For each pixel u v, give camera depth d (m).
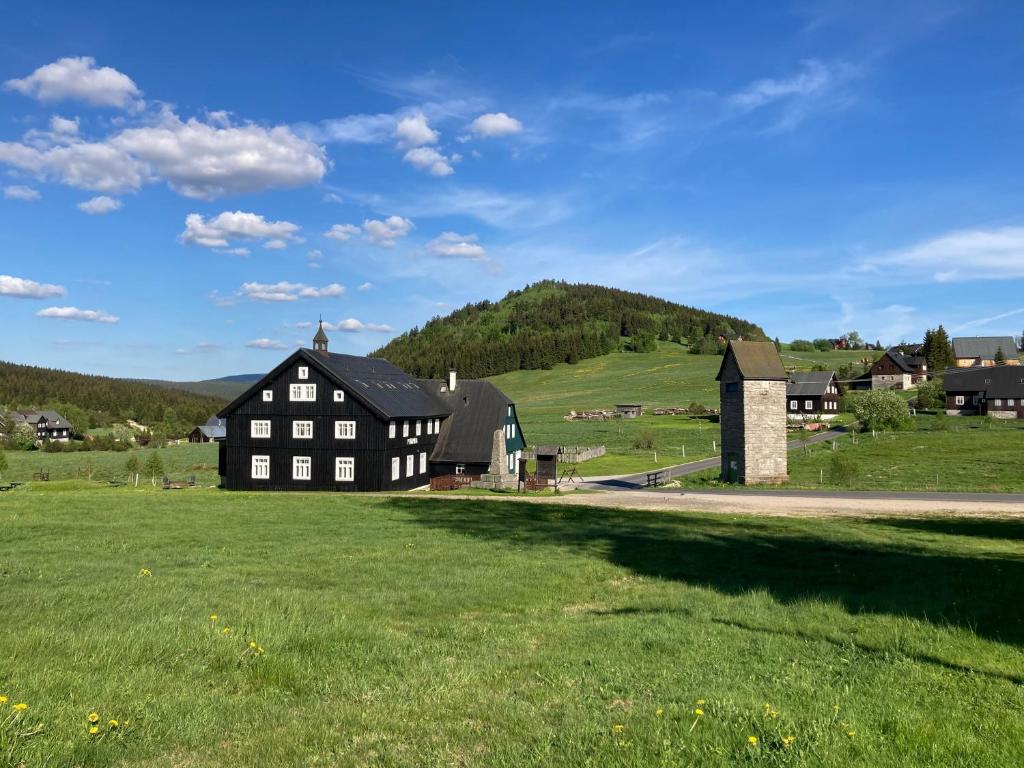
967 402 108.69
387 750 7.62
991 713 8.81
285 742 7.73
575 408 141.38
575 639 12.30
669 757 7.27
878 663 10.96
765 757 7.33
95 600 13.98
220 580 16.72
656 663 10.96
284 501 36.31
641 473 61.16
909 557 20.56
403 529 27.09
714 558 21.23
